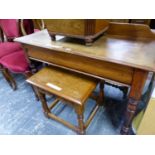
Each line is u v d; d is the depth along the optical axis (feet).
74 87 3.12
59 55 3.09
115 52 2.55
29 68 4.37
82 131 3.67
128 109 2.88
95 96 4.55
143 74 2.25
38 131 4.05
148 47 2.68
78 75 3.43
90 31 2.68
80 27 2.67
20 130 4.12
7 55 4.84
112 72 2.56
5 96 5.37
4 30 5.61
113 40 3.09
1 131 4.12
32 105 4.92
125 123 3.30
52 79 3.38
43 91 3.47
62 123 4.07
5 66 4.67
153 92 2.74
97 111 4.45
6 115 4.60
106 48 2.72
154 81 3.13
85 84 3.18
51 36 3.21
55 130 4.05
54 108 4.71
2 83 6.12
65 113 4.53
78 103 2.81
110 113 4.41
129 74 2.39
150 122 3.02
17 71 4.40
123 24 3.14
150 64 2.13
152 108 2.73
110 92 5.19
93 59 2.63
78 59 2.85
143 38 3.09
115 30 3.29
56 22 2.87
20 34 4.93
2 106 4.94
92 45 2.89
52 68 3.75
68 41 3.18
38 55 3.52
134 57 2.35
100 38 3.23
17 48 5.21
